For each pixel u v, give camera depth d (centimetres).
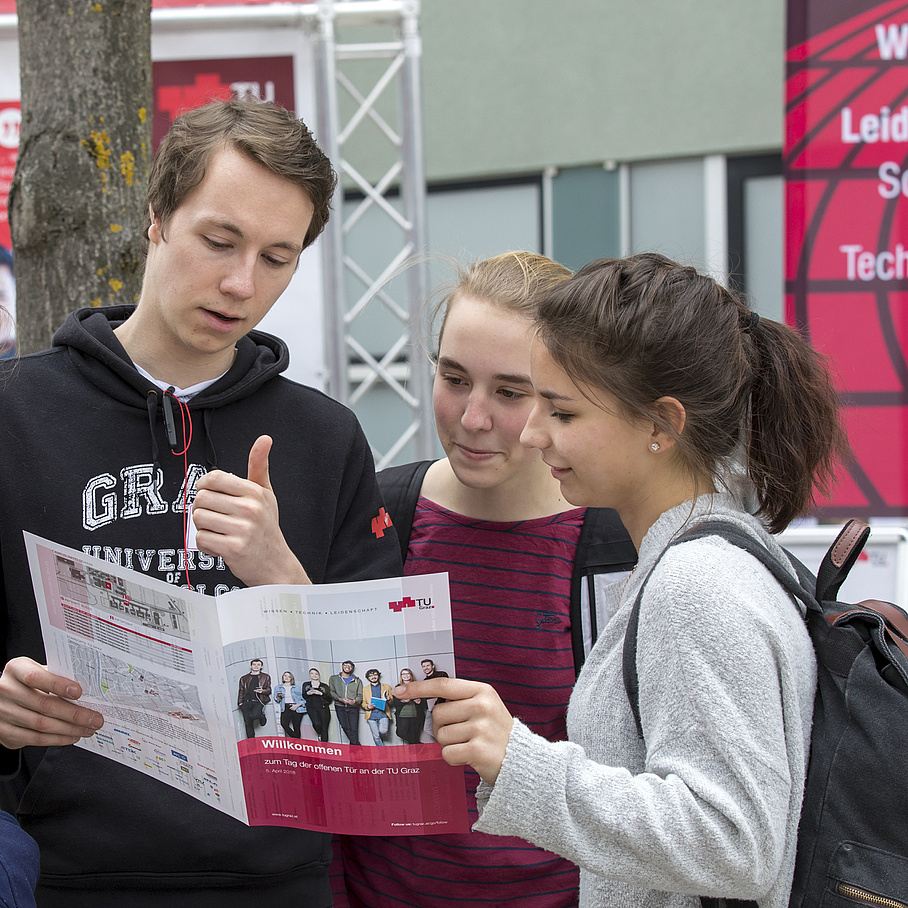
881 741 101
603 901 109
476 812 160
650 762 100
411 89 352
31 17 191
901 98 353
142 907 137
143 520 139
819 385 120
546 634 164
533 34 587
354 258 612
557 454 115
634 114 577
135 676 117
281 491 148
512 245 607
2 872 102
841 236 360
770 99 555
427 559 171
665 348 107
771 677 98
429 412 364
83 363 142
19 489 134
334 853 168
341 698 110
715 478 117
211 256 131
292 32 340
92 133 190
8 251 341
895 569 321
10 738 121
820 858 100
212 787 119
